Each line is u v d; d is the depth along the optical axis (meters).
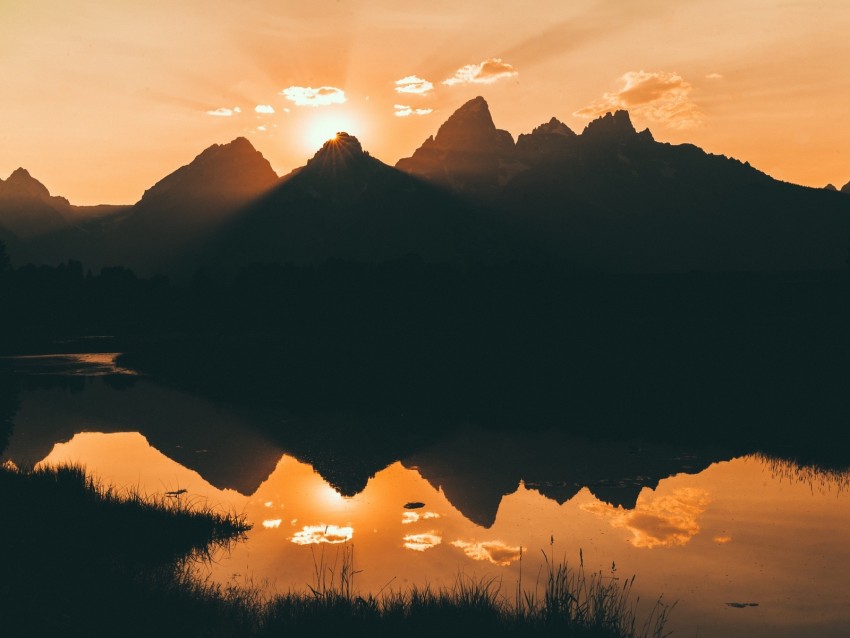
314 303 123.12
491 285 122.50
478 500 22.38
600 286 120.25
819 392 42.62
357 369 60.91
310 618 12.35
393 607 12.92
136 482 25.22
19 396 49.06
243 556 17.05
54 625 11.36
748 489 23.31
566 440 31.59
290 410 41.44
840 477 24.62
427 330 88.81
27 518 17.75
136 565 15.41
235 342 90.94
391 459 28.58
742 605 14.23
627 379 50.16
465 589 14.84
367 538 18.62
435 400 43.78
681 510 21.12
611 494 22.98
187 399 46.72
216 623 12.34
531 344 72.44
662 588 15.23
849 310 89.56
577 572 16.20
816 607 14.14
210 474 26.38
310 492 23.56
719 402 40.41
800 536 18.55
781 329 74.19
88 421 38.81
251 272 150.38
